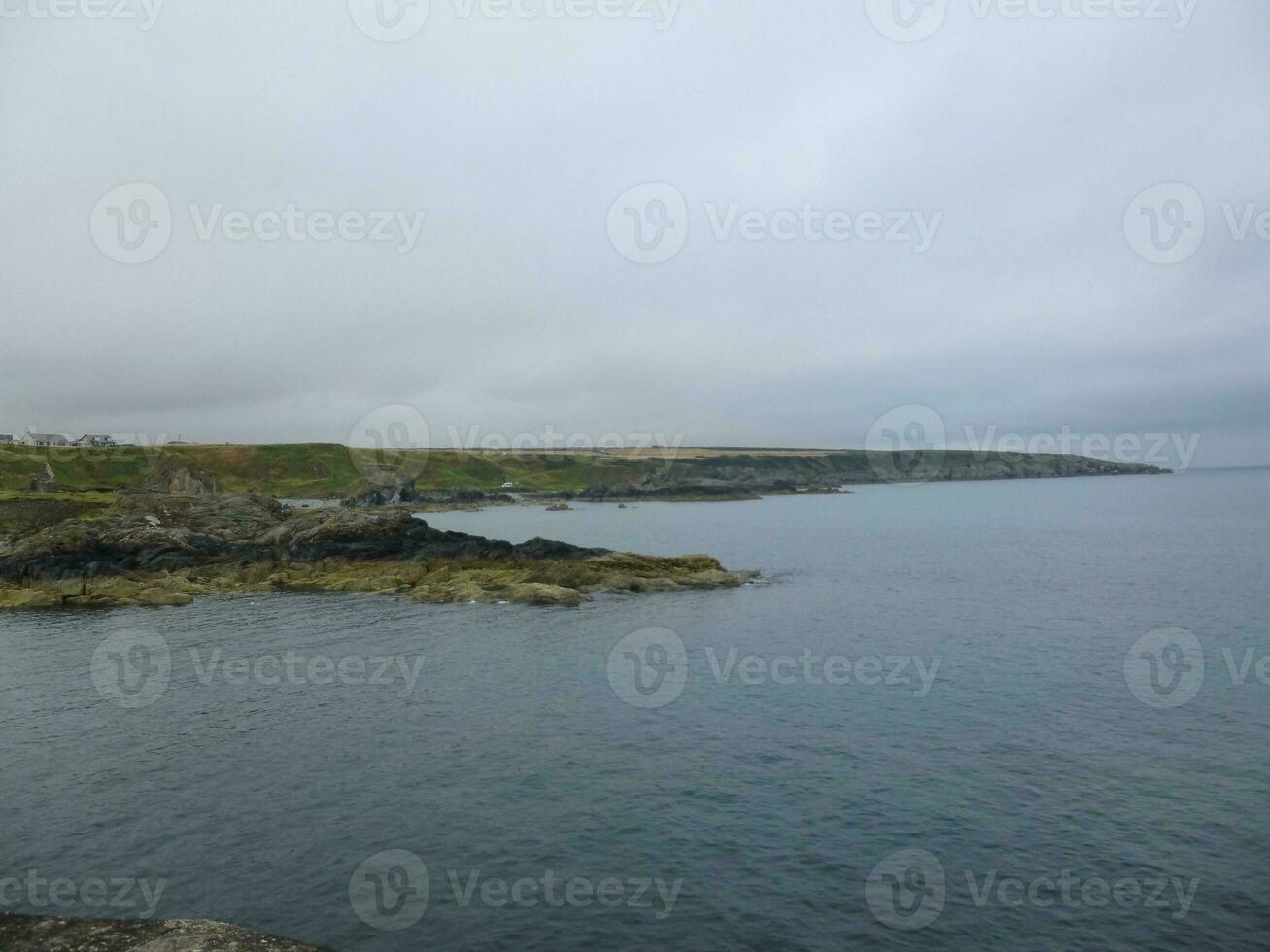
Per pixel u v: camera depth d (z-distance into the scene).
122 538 69.94
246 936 15.97
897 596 60.91
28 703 33.34
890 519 154.00
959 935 17.17
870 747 27.88
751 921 17.67
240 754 27.39
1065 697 33.59
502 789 24.47
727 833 21.66
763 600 59.38
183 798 23.77
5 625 51.38
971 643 44.28
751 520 154.62
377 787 24.58
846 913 17.94
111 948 15.52
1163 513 155.00
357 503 167.25
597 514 175.25
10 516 89.69
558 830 21.81
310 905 18.16
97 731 29.67
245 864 19.94
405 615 53.84
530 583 61.41
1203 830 21.61
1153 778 24.98
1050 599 58.81
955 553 92.44
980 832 21.62
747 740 28.64
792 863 20.09
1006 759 26.70
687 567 69.12
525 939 16.98
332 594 63.56
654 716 31.44
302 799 23.66
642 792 24.22
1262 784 24.45
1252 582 65.44
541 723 30.66
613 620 51.91
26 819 22.31
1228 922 17.52
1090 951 16.59
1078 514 157.38
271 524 83.62
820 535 119.00
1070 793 23.98
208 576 68.19
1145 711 31.52
